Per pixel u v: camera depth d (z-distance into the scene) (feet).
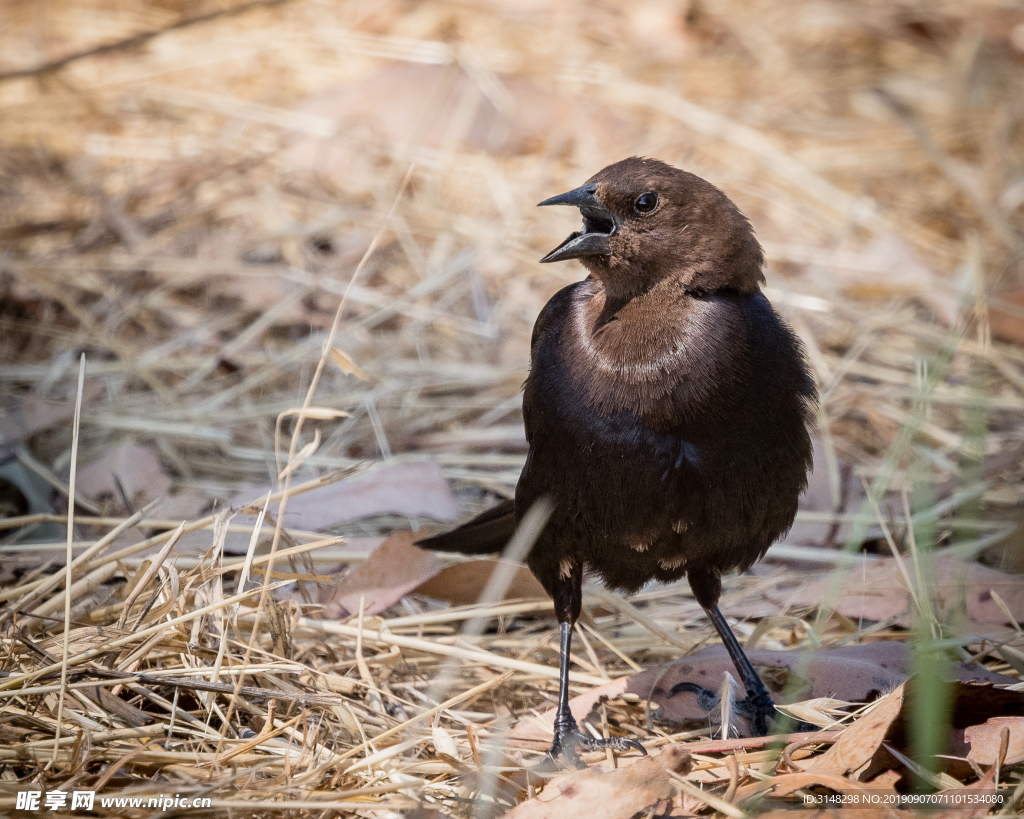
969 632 25.16
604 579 23.82
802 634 26.17
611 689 23.22
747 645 25.02
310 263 41.11
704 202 22.33
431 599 27.91
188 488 31.04
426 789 19.40
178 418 33.96
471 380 36.06
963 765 19.12
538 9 57.52
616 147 47.93
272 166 46.26
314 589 26.48
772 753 18.88
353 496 29.27
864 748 18.54
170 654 22.13
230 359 36.65
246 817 17.97
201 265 40.29
